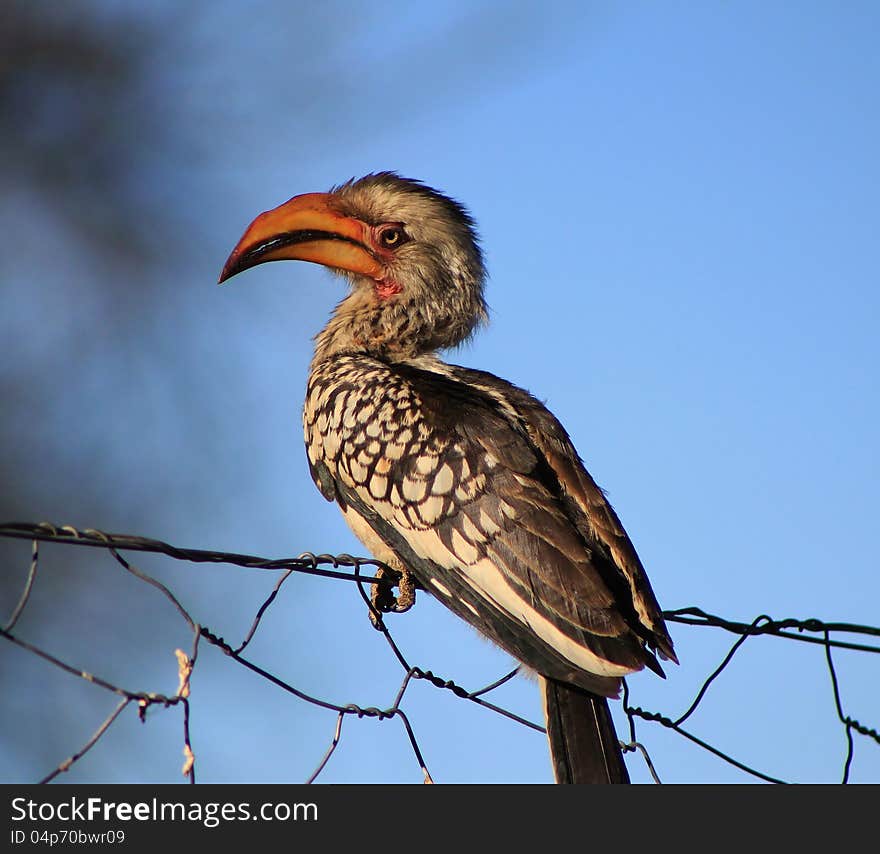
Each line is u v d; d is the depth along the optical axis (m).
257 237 13.05
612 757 9.54
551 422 11.30
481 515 10.39
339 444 11.44
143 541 7.86
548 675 9.72
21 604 7.07
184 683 7.43
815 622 10.15
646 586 10.38
